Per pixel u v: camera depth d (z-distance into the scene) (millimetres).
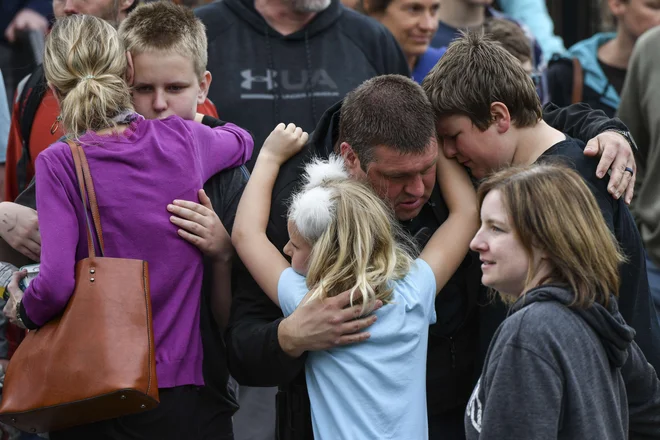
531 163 7961
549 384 6238
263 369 7590
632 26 13484
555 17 18984
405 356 7297
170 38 8344
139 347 7289
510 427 6273
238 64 11117
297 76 11180
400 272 7402
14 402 7363
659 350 8195
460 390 8273
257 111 11047
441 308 8117
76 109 7719
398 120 7402
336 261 7234
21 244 8242
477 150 7922
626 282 7988
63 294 7363
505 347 6387
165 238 7734
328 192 7312
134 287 7402
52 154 7602
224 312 8414
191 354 7875
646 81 11414
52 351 7289
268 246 7773
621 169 7797
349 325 7180
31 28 12500
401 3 13086
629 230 7973
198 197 7930
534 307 6422
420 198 7719
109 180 7609
